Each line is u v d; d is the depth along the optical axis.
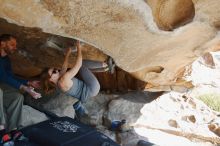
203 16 4.04
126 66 5.06
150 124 5.93
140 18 3.82
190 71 6.41
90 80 4.87
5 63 4.07
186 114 6.36
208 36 4.67
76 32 3.97
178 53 5.20
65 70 4.62
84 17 3.72
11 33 4.41
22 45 4.84
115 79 6.40
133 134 5.55
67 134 4.23
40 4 3.40
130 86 6.62
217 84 8.89
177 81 6.50
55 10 3.53
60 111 5.54
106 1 3.50
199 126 6.11
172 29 4.24
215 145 5.68
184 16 4.05
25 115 4.79
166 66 5.67
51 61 5.32
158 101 6.50
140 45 4.54
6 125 4.11
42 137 4.10
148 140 5.45
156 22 4.02
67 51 4.67
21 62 5.35
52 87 5.63
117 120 5.82
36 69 5.59
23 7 3.39
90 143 4.12
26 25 3.65
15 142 3.96
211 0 3.75
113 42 4.32
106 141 4.23
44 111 5.23
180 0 3.77
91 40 4.20
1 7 3.35
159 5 3.77
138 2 3.57
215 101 8.43
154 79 6.21
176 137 5.75
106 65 5.12
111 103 6.22
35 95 4.18
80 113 5.41
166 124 6.02
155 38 4.42
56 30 3.85
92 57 5.08
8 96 4.12
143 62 5.16
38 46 4.86
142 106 6.30
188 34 4.54
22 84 4.12
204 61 9.60
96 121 5.89
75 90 4.75
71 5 3.51
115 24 3.93
